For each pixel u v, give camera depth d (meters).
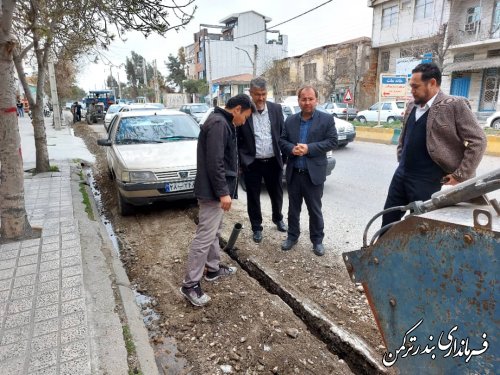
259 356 2.55
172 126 6.57
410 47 24.25
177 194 5.24
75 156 10.91
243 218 5.36
